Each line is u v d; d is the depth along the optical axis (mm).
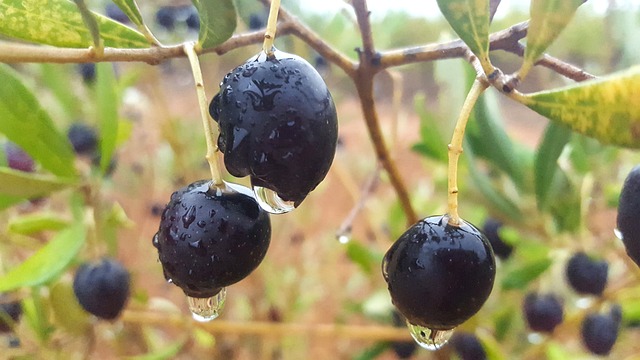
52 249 145
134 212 359
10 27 105
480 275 94
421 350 257
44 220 176
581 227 184
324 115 87
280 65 88
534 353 215
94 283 148
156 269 320
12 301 177
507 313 219
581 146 193
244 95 86
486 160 190
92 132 207
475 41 91
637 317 220
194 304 113
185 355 291
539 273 189
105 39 107
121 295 151
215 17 93
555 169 162
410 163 439
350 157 433
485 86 92
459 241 95
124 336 228
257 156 85
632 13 200
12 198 151
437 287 93
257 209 98
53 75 220
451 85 177
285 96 85
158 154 353
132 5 97
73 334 175
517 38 105
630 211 91
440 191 265
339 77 338
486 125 177
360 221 412
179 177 329
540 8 87
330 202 439
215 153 97
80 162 206
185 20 259
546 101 85
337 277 377
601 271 182
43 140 149
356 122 496
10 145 189
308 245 365
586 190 192
